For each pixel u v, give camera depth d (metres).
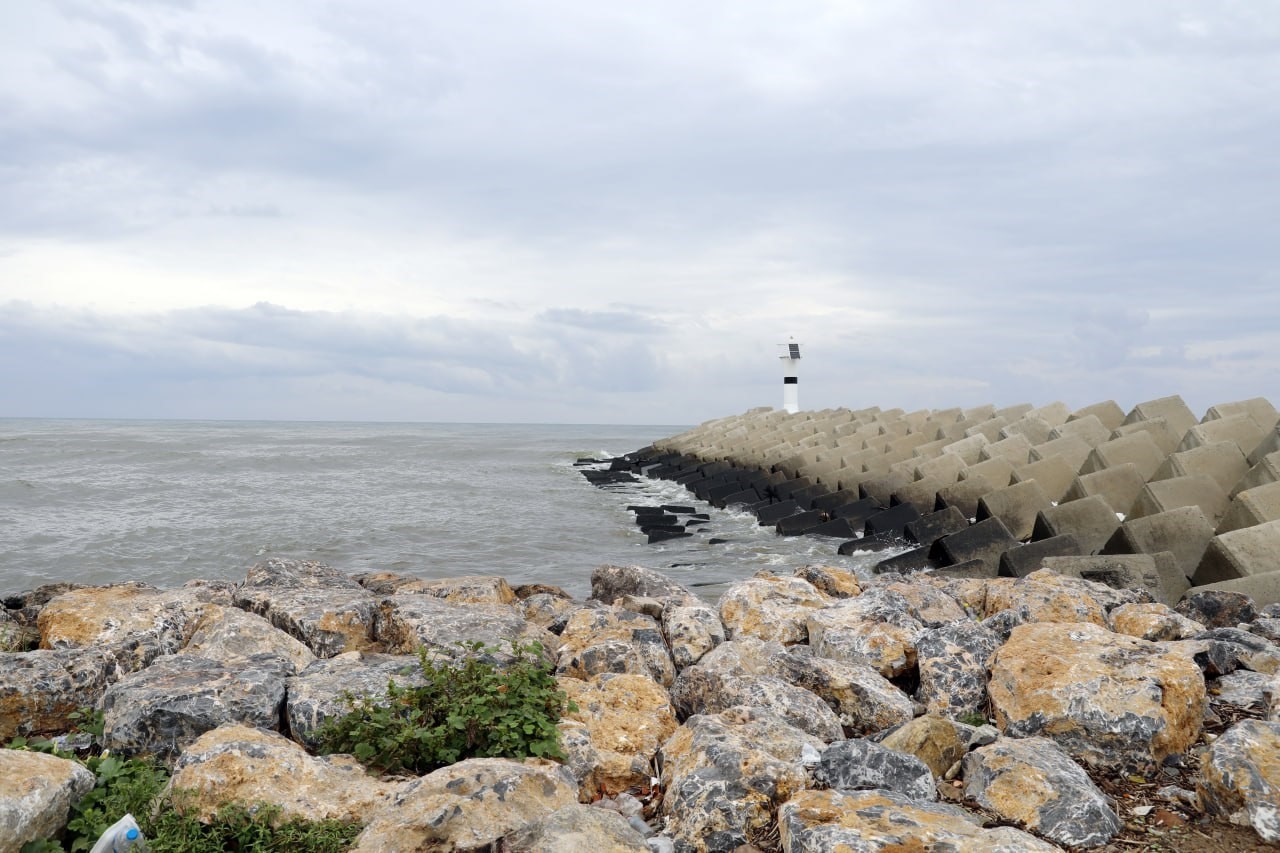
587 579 17.56
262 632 8.08
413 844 4.30
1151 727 5.61
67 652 7.51
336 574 11.89
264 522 24.97
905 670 7.73
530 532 24.03
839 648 7.87
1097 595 9.82
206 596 10.12
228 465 48.22
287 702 6.29
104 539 21.66
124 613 8.55
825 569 11.39
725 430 52.34
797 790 5.07
